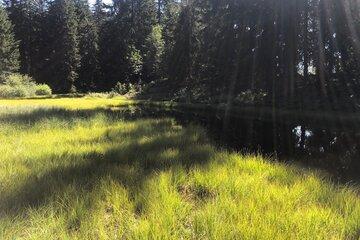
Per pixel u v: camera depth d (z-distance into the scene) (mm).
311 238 4125
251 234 4121
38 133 11148
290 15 28109
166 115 22125
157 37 77188
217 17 33156
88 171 6535
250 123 19906
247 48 30516
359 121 19828
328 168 10062
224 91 33000
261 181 6098
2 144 9070
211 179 6125
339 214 4941
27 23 82562
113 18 89000
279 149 13344
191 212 5059
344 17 26109
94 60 82125
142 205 5043
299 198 5418
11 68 69938
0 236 4070
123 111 23359
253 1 29984
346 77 26219
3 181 5812
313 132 17344
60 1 79812
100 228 4316
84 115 16594
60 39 78562
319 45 27375
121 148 8562
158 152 8297
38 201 4977
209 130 16188
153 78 78125
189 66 49219
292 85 28453
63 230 4219
